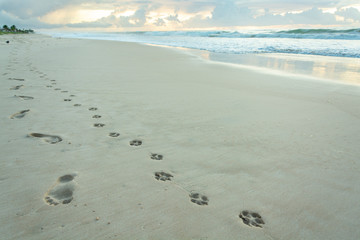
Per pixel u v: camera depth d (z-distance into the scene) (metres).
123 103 4.01
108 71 6.88
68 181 1.92
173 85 5.47
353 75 7.34
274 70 8.15
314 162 2.42
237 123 3.36
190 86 5.43
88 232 1.45
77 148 2.44
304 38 26.33
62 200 1.71
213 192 1.90
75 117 3.26
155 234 1.47
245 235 1.50
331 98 4.73
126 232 1.47
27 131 2.74
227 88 5.37
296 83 6.08
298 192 1.95
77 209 1.63
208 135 2.95
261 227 1.58
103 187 1.88
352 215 1.72
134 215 1.61
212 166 2.27
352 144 2.82
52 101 3.87
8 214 1.54
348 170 2.29
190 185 1.97
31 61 8.09
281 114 3.77
